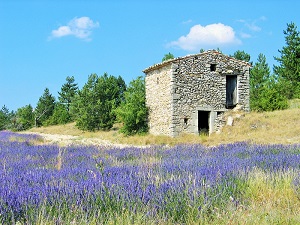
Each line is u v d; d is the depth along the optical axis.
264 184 5.99
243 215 4.39
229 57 24.06
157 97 24.11
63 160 10.17
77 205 4.41
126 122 25.61
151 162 9.28
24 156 11.59
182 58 22.59
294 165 8.05
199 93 23.02
